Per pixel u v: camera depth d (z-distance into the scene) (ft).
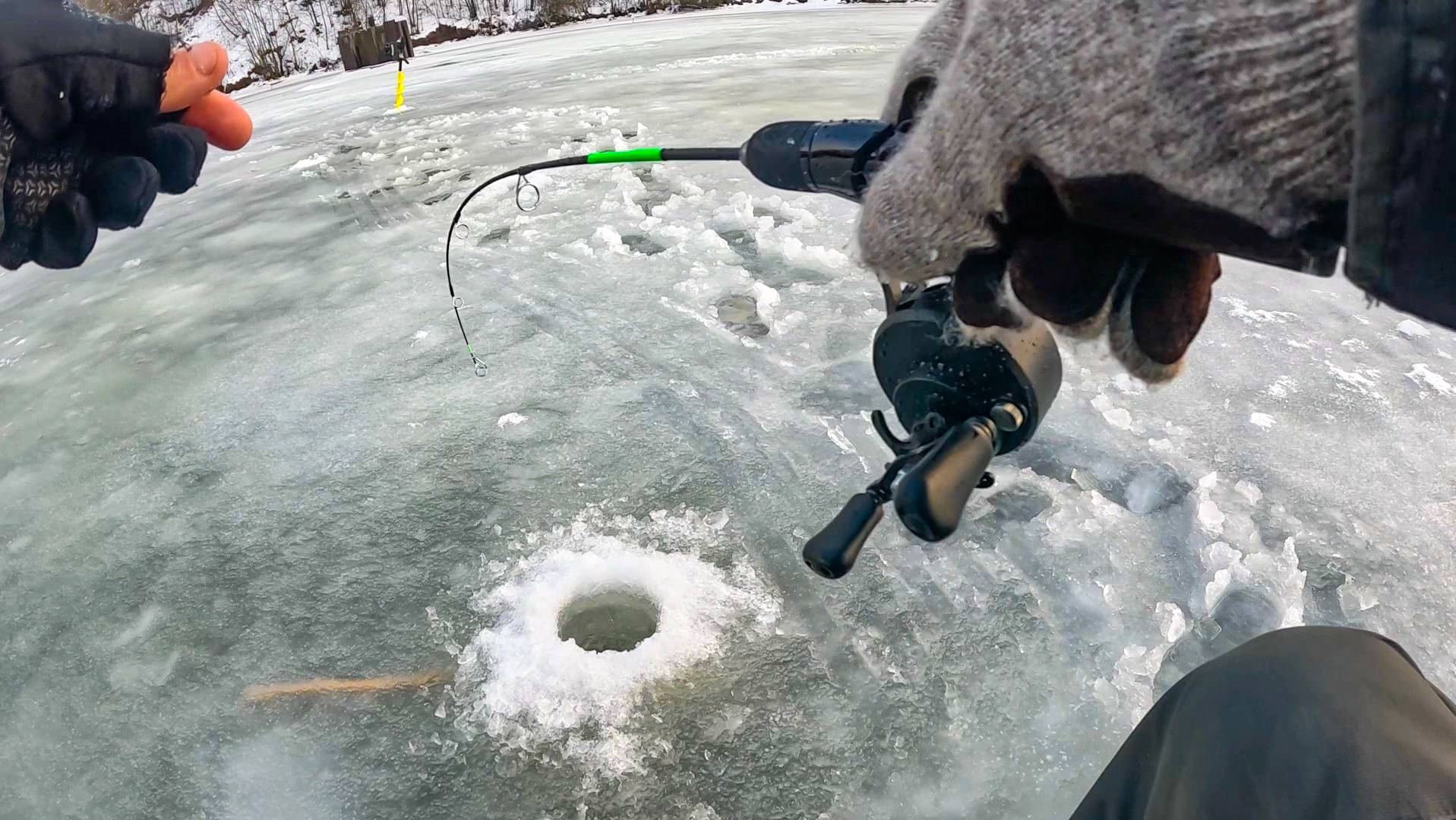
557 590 7.34
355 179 18.63
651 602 7.45
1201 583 6.99
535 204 10.69
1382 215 1.77
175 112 4.22
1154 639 6.59
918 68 3.93
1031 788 5.76
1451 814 2.37
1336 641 2.96
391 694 6.68
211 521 8.51
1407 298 1.80
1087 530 7.52
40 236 3.87
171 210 18.15
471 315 11.78
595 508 8.27
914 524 3.92
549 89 27.53
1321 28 2.01
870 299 11.37
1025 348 4.31
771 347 10.55
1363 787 2.50
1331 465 8.09
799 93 23.00
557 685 6.55
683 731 6.25
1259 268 11.54
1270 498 7.75
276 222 16.37
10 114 3.55
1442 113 1.63
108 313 13.06
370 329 11.71
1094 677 6.36
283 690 6.77
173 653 7.16
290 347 11.44
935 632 6.81
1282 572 6.97
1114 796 3.52
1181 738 3.05
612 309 11.62
